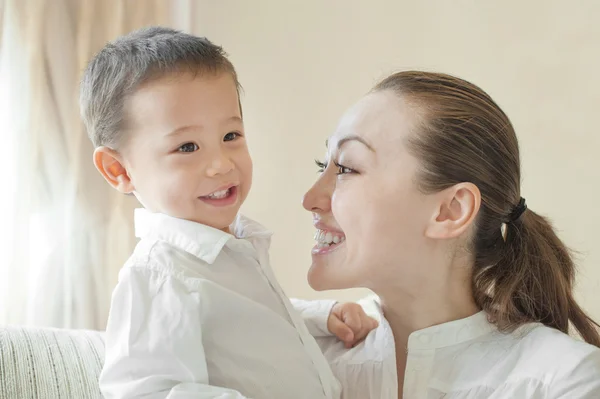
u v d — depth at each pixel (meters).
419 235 1.18
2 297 2.14
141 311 1.05
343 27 2.42
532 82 2.25
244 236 1.22
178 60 1.11
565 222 2.23
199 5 2.40
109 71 1.15
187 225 1.11
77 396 1.18
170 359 1.01
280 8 2.43
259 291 1.15
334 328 1.35
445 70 2.35
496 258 1.27
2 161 2.17
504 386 1.13
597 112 2.18
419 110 1.19
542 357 1.14
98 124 1.16
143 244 1.13
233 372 1.08
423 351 1.20
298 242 2.45
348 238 1.20
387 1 2.39
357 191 1.18
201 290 1.06
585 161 2.20
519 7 2.26
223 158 1.10
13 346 1.24
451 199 1.17
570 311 1.31
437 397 1.17
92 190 2.23
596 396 1.06
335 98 2.43
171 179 1.10
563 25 2.21
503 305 1.22
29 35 2.16
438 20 2.35
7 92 2.16
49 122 2.18
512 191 1.23
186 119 1.09
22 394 1.15
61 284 2.21
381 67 2.39
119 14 2.26
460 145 1.17
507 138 1.22
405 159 1.17
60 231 2.21
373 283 1.22
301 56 2.44
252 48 2.44
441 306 1.22
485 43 2.30
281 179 2.45
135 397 1.00
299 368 1.13
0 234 2.16
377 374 1.24
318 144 2.44
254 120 2.45
